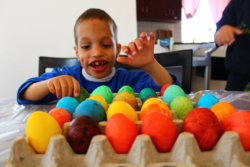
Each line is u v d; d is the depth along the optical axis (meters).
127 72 1.22
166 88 0.69
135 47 0.77
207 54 1.78
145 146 0.29
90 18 0.90
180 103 0.51
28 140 0.33
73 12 1.81
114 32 1.02
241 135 0.32
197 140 0.32
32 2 1.71
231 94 0.79
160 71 0.95
